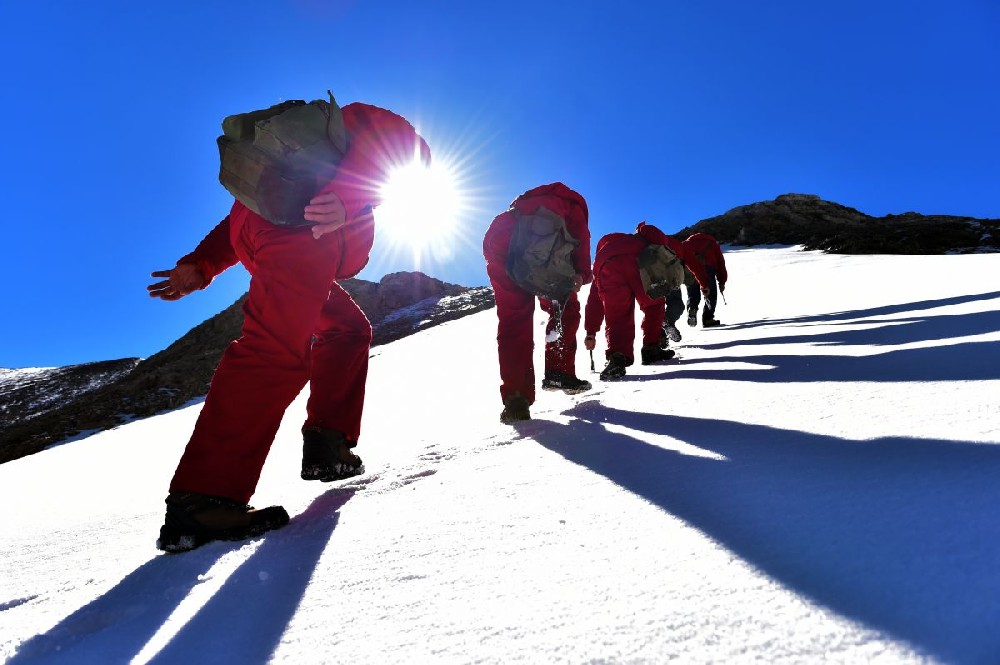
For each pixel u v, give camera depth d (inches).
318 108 64.9
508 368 110.6
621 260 161.6
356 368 83.8
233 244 76.5
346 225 70.9
